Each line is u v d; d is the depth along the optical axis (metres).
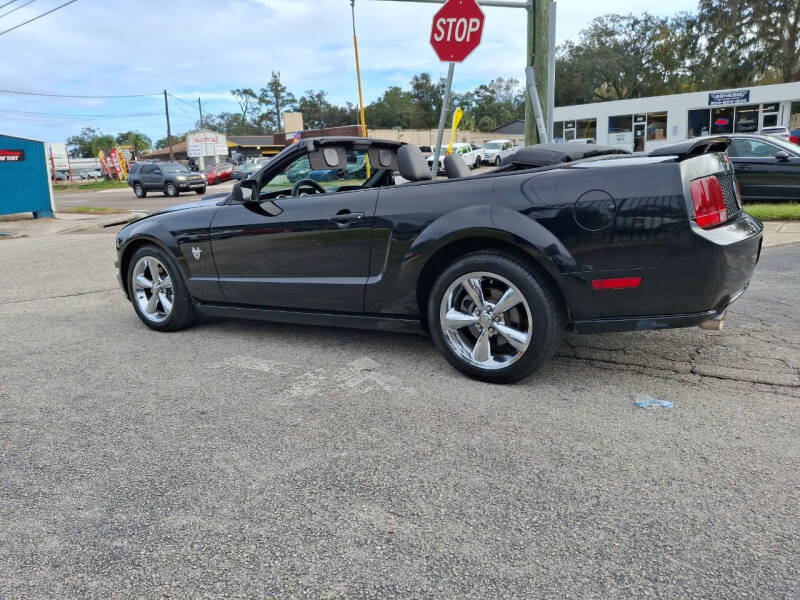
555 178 3.23
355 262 3.86
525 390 3.42
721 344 4.04
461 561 2.00
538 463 2.61
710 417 3.00
